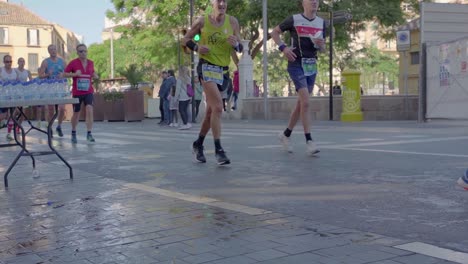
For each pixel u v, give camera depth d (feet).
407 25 117.70
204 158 24.17
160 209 14.76
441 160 22.68
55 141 37.52
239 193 16.76
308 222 12.97
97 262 10.48
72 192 17.65
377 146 28.89
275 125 54.80
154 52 117.29
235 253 10.71
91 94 35.88
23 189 18.42
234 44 22.18
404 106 61.67
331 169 21.01
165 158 26.14
